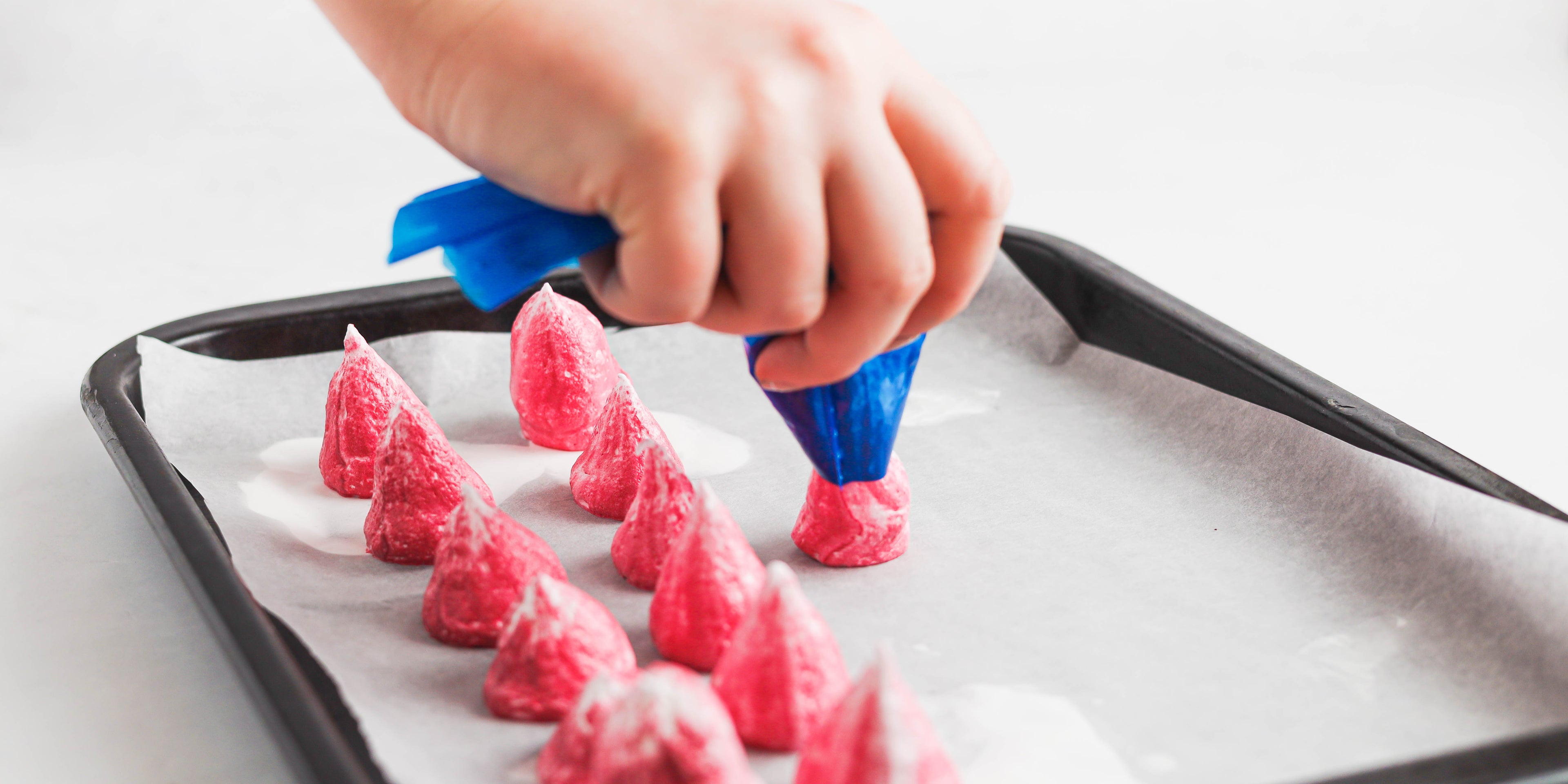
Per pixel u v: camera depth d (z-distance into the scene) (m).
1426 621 0.92
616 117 0.66
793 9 0.72
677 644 0.90
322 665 0.85
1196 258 1.80
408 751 0.76
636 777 0.69
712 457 1.21
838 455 0.93
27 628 0.95
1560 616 0.85
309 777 0.68
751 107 0.67
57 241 1.79
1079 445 1.21
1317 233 1.90
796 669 0.80
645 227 0.66
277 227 1.90
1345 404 1.09
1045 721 0.84
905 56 0.75
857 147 0.68
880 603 0.97
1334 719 0.84
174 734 0.85
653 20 0.70
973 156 0.73
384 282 1.70
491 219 0.73
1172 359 1.27
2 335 1.48
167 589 1.01
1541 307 1.62
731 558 0.90
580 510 1.13
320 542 1.07
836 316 0.71
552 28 0.70
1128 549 1.04
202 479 1.13
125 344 1.23
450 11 0.74
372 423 1.14
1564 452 1.24
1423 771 0.70
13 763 0.81
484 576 0.91
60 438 1.25
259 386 1.28
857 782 0.68
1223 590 0.98
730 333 0.72
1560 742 0.72
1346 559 1.00
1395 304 1.63
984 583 1.00
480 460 1.21
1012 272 1.46
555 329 1.22
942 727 0.83
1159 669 0.89
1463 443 1.26
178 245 1.80
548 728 0.82
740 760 0.71
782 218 0.66
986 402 1.31
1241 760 0.80
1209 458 1.17
